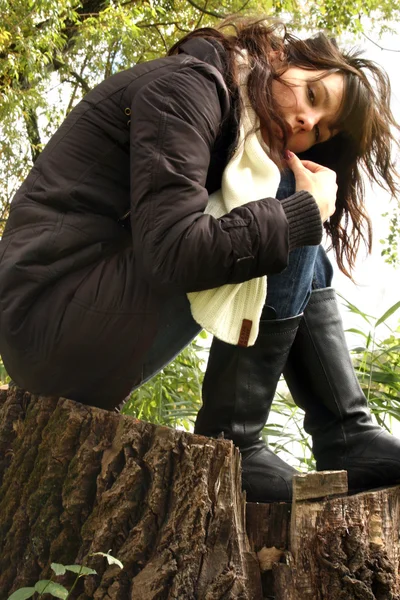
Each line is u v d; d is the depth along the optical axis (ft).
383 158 7.00
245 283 5.69
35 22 26.50
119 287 5.54
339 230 7.52
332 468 6.46
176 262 5.24
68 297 5.56
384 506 5.81
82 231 5.64
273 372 6.14
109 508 5.33
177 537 5.18
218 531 5.20
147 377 6.28
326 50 6.63
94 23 28.07
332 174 6.24
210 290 5.59
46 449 5.72
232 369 6.08
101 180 5.80
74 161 5.80
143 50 31.30
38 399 5.96
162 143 5.44
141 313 5.56
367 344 9.75
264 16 6.79
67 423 5.62
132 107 5.66
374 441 6.36
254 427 6.22
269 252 5.38
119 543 5.31
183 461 5.27
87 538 5.36
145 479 5.36
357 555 5.49
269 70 6.22
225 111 5.86
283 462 6.28
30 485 5.74
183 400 11.01
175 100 5.56
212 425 6.21
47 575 5.45
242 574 5.17
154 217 5.32
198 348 10.77
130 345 5.62
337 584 5.41
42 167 5.88
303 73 6.42
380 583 5.50
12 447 6.15
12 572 5.69
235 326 5.70
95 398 5.90
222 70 6.08
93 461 5.51
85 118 5.88
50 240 5.55
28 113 26.76
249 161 6.01
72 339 5.54
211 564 5.16
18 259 5.52
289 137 6.57
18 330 5.59
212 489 5.24
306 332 6.52
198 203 5.37
